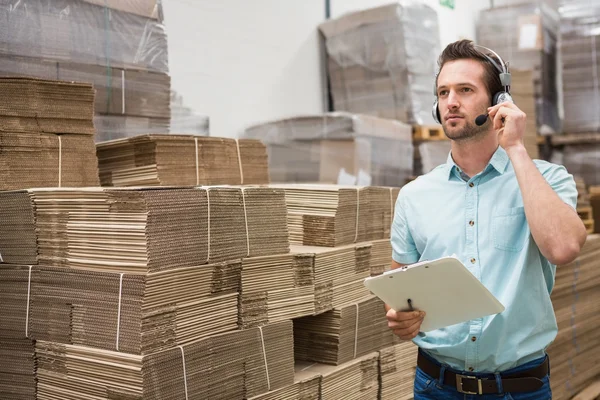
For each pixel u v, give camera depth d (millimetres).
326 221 3100
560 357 4672
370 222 3391
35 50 3076
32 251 2434
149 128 3562
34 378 2426
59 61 3156
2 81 2666
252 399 2518
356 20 5480
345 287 3096
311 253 2824
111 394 2191
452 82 2131
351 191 3201
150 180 3016
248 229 2539
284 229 2723
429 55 5434
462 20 7367
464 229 2164
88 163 2936
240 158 3453
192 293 2291
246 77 5012
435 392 2252
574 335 4805
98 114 3316
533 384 2125
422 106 5328
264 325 2584
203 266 2324
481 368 2146
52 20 3141
